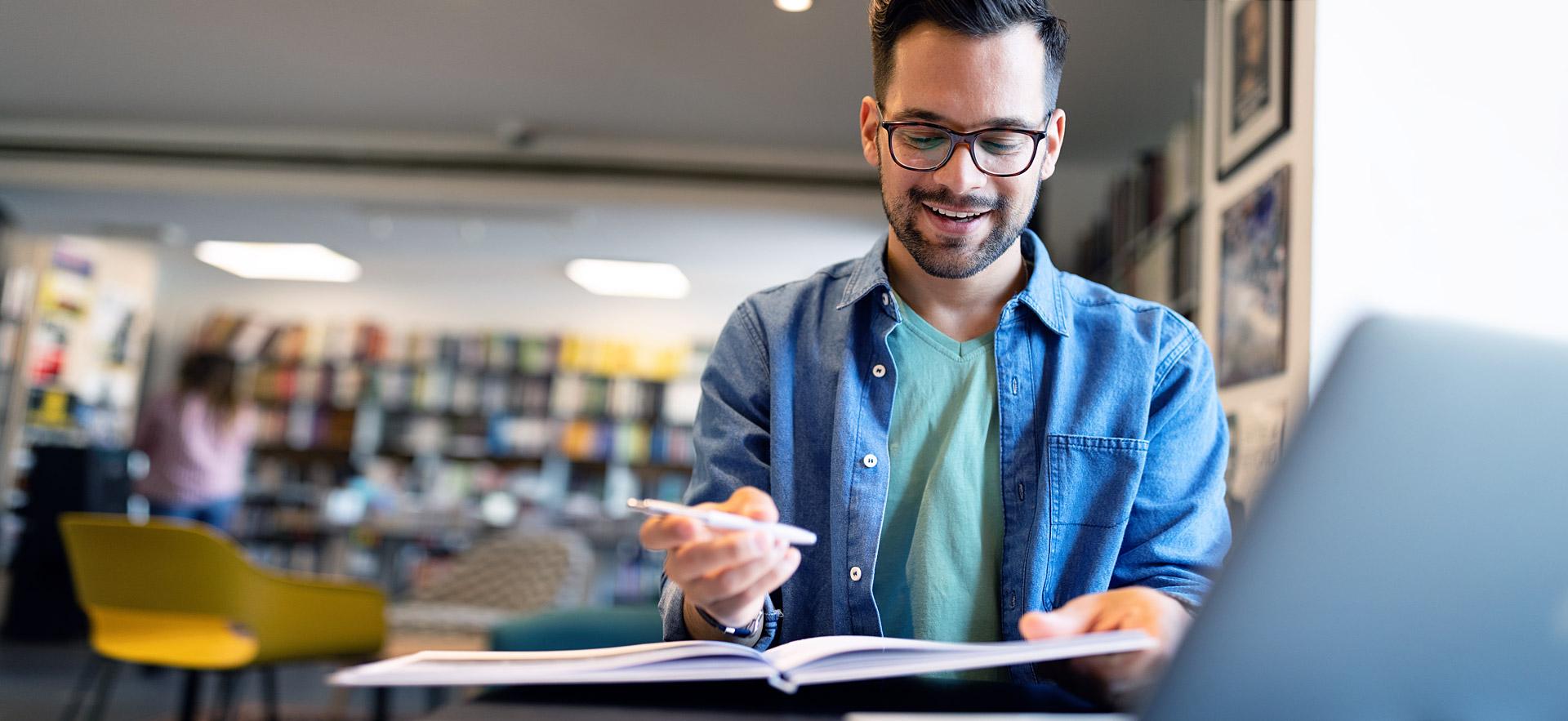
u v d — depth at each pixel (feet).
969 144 3.39
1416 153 6.11
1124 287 12.91
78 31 15.05
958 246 3.52
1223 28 7.74
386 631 10.15
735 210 19.19
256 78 16.57
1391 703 1.60
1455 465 1.55
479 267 27.86
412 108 17.57
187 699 9.78
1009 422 3.80
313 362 27.71
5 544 21.26
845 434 3.83
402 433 27.48
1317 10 6.17
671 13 13.70
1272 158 6.70
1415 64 6.18
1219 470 3.83
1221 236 7.56
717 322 27.94
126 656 9.48
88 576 9.59
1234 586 1.55
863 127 3.88
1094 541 3.65
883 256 4.09
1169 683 1.58
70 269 23.58
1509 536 1.58
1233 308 7.25
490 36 14.65
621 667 2.17
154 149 18.99
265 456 27.35
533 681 2.15
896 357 3.96
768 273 24.31
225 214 21.07
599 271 25.30
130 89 17.24
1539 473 1.58
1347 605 1.56
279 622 9.46
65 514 20.13
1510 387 1.57
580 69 15.64
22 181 19.10
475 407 27.50
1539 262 6.03
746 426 3.97
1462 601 1.58
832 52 14.60
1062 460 3.71
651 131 18.17
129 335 26.03
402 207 19.58
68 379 23.72
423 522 17.70
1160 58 11.80
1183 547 3.63
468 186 19.12
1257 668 1.56
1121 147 14.75
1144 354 3.82
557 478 27.32
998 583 3.73
